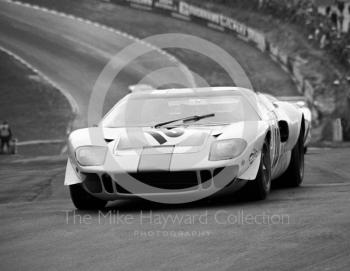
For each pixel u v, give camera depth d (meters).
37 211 17.23
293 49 81.25
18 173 30.61
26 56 95.69
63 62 94.19
